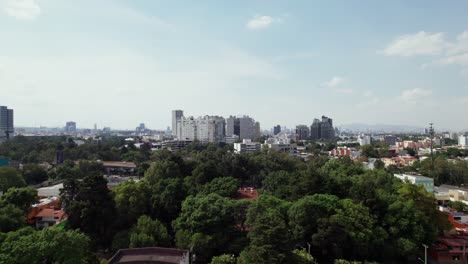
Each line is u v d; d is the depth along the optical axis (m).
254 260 48.34
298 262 51.38
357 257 64.31
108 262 55.84
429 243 67.56
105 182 70.19
